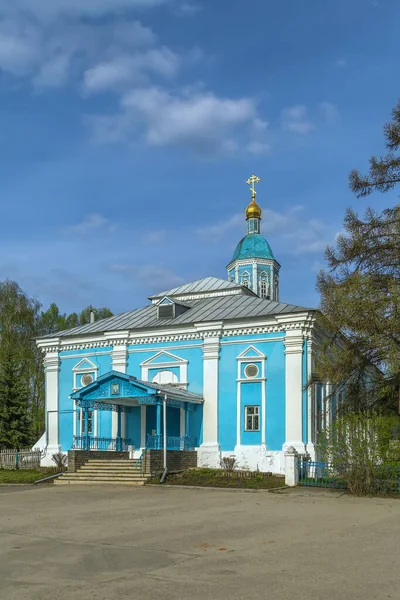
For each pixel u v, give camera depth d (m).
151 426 30.91
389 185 25.55
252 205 48.09
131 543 11.30
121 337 32.41
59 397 33.84
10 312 50.72
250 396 29.11
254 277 46.28
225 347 30.03
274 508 16.72
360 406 24.52
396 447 20.83
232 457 28.50
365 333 22.59
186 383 30.58
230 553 10.38
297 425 27.66
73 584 8.27
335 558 9.98
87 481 25.31
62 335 33.97
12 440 36.81
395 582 8.43
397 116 25.53
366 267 24.55
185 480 24.44
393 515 15.34
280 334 28.86
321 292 24.59
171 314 33.16
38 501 18.75
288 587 8.13
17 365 44.03
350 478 20.52
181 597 7.63
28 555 10.21
